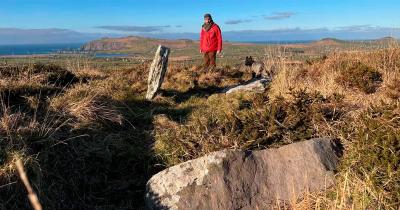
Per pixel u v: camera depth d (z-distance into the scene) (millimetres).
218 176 3447
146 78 6785
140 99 5703
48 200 3395
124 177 3980
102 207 3605
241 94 5758
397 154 3246
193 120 4824
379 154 3328
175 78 6840
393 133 3430
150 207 3447
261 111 4500
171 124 4672
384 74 5746
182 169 3529
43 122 4055
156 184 3521
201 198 3365
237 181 3449
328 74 5988
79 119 4344
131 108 5297
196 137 4195
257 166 3559
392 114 3719
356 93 5328
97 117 4504
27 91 4852
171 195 3420
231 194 3385
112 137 4340
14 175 3295
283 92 5328
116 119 4625
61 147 3896
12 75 5617
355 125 4016
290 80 5887
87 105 4574
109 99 5008
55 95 4938
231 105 5250
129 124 4805
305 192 3361
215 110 5164
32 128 3850
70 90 5105
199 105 5559
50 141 3809
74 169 3818
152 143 4320
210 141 4102
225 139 4074
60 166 3762
